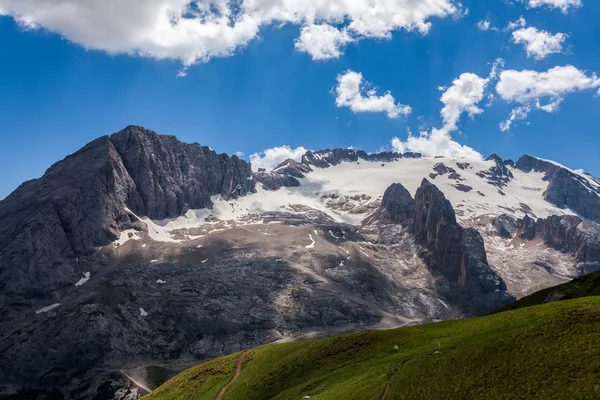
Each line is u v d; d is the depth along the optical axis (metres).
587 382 57.16
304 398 86.19
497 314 94.00
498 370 65.75
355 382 82.75
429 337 95.62
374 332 108.62
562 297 144.62
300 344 118.69
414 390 70.06
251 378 108.12
